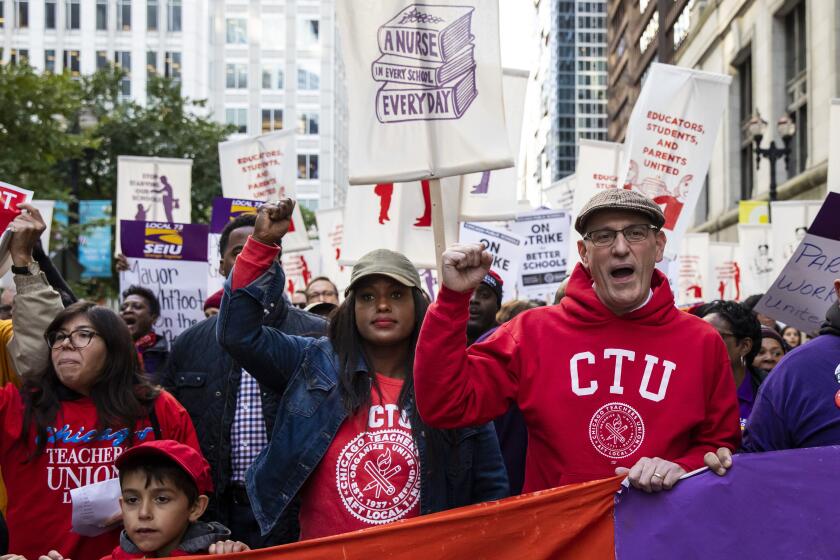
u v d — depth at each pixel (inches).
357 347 142.8
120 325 156.5
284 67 2701.8
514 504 126.6
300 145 2691.9
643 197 127.6
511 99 321.1
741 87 1338.6
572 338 129.5
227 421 175.9
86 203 791.1
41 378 155.4
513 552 126.3
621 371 127.0
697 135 299.1
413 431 138.6
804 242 162.1
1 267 175.3
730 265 601.3
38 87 727.1
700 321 131.3
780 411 137.5
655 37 1939.0
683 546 125.3
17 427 151.3
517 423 192.4
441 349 124.0
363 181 184.2
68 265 528.7
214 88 2687.0
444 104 183.5
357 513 135.8
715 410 128.7
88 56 2432.3
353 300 144.1
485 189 297.1
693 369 126.6
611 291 126.9
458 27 184.2
